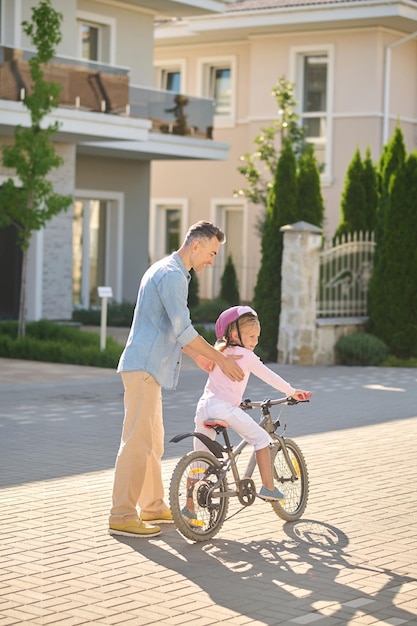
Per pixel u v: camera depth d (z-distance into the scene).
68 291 28.53
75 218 32.81
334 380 19.97
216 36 38.31
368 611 7.04
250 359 9.03
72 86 26.70
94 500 9.94
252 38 37.97
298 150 32.84
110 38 32.09
